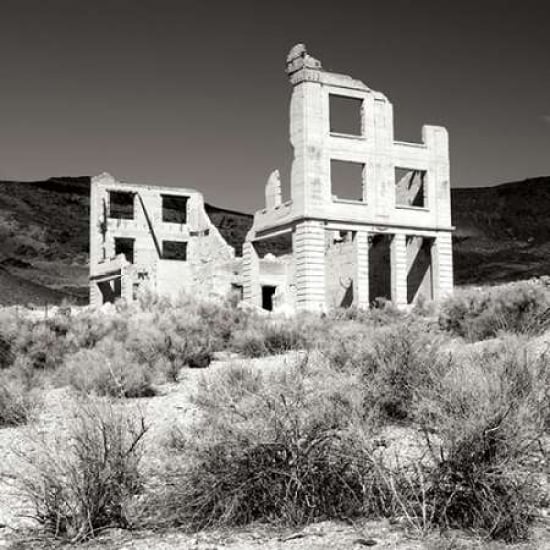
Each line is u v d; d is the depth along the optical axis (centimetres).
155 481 636
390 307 3042
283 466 579
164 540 541
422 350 916
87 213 17725
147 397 1211
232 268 6125
